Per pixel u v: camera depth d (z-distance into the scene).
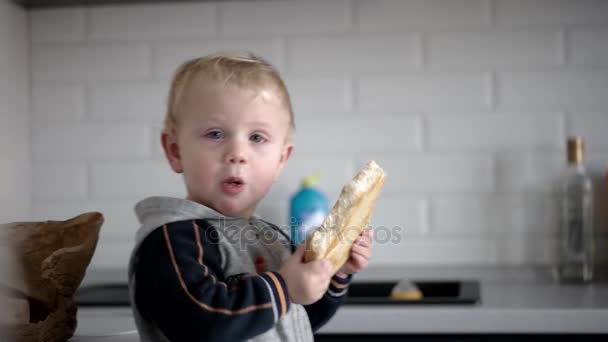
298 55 1.86
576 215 1.65
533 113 1.80
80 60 1.91
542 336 1.29
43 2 1.83
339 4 1.85
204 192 0.82
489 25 1.81
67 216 1.90
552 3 1.79
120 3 1.88
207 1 1.88
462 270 1.78
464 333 1.31
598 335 1.28
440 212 1.83
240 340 0.71
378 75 1.85
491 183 1.82
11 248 0.69
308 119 1.86
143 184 1.89
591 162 1.79
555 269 1.69
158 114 1.90
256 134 0.82
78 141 1.91
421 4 1.83
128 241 1.89
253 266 0.82
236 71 0.84
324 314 0.90
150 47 1.90
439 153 1.83
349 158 1.86
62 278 0.73
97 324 0.89
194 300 0.70
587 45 1.78
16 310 0.68
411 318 1.31
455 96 1.83
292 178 1.87
